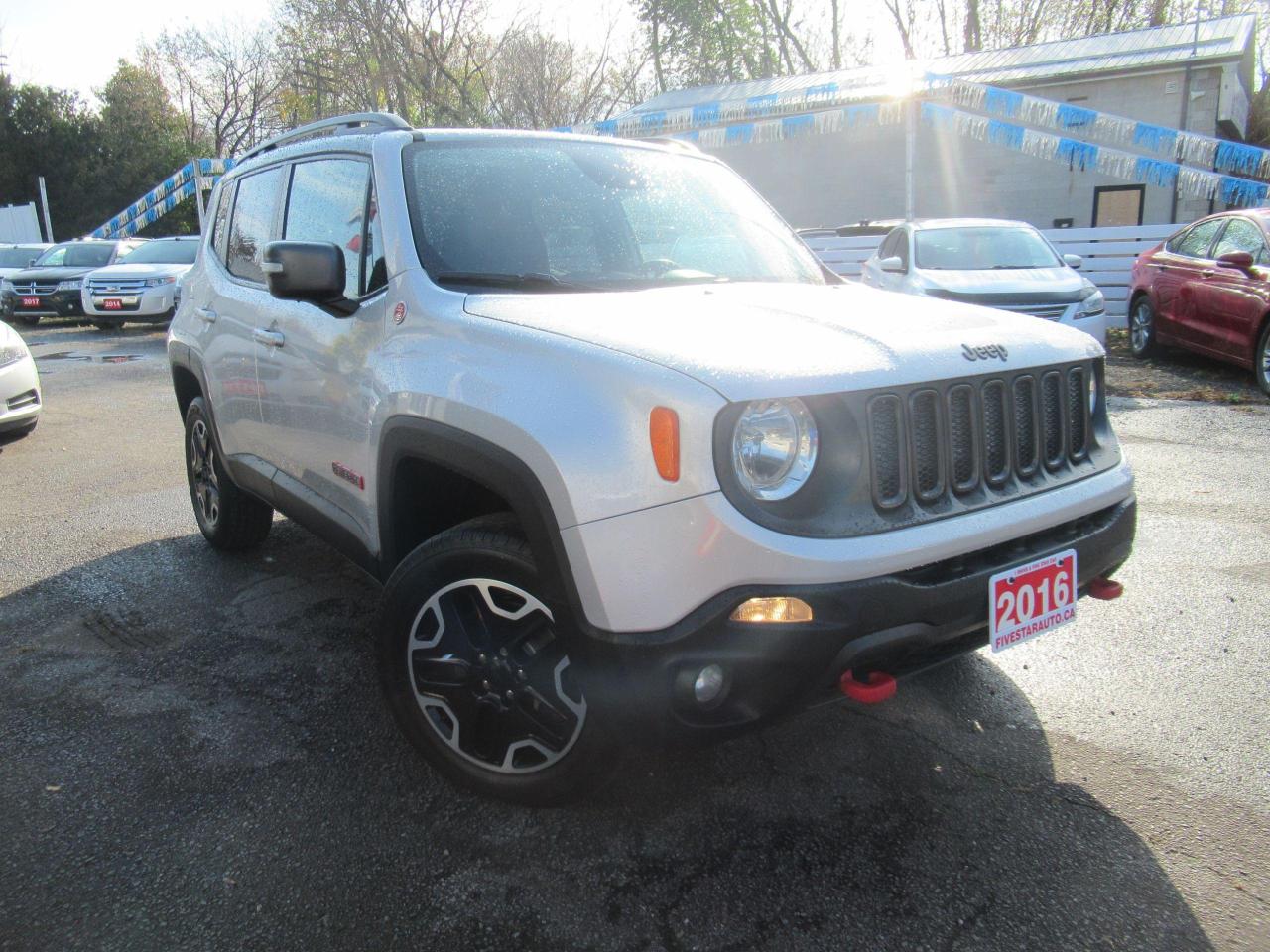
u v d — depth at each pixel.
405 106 25.62
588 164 3.57
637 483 2.20
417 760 3.01
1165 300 10.68
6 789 2.85
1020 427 2.62
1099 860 2.50
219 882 2.44
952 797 2.78
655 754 2.41
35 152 41.28
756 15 31.78
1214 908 2.31
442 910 2.33
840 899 2.36
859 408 2.26
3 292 18.97
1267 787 2.80
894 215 20.89
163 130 45.03
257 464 4.05
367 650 3.81
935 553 2.28
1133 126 13.55
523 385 2.43
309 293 3.03
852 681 2.35
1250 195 13.12
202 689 3.49
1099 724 3.18
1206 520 5.29
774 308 2.74
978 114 18.27
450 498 3.00
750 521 2.14
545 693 2.52
